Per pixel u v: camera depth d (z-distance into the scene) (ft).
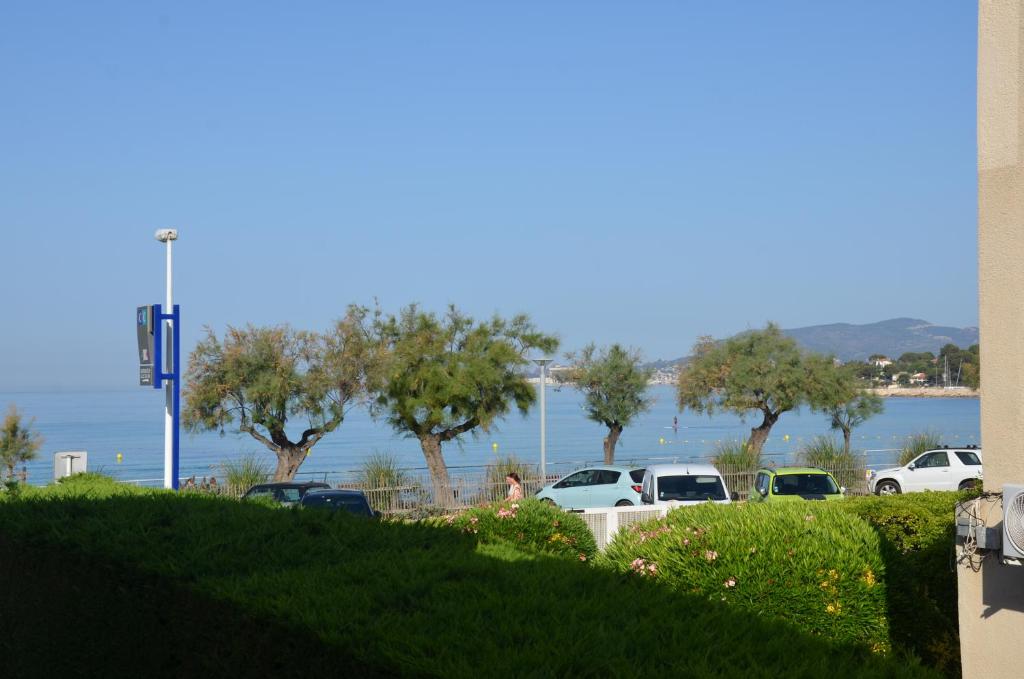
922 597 25.43
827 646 14.70
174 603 18.86
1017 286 15.84
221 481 98.53
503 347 104.68
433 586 17.08
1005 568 15.64
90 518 25.26
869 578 22.84
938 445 126.72
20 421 109.60
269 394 99.55
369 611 15.89
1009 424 15.81
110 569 21.03
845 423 137.80
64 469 72.02
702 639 14.15
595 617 15.28
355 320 105.19
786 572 22.79
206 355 103.19
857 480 116.26
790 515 24.43
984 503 16.14
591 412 136.67
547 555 20.79
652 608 15.79
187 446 306.35
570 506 90.58
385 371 102.63
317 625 15.07
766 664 13.51
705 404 142.41
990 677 15.84
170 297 82.43
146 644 19.70
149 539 22.15
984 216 16.51
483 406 104.73
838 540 23.30
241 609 16.75
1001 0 16.46
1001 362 16.02
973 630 16.14
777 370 132.87
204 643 17.80
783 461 129.39
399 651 13.65
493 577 17.85
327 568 19.15
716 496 69.26
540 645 13.60
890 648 22.47
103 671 21.29
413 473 103.30
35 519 25.80
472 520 33.99
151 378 71.87
